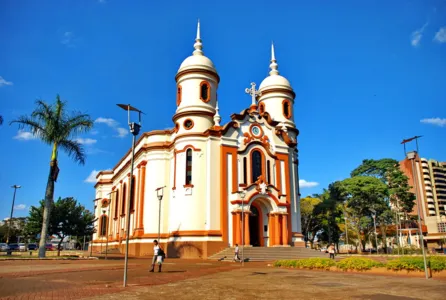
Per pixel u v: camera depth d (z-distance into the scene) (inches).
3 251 2062.0
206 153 1533.0
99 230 2480.3
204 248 1405.0
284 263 1023.6
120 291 538.0
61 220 1838.1
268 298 480.1
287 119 1851.6
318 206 2363.4
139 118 694.5
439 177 4618.6
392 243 2982.3
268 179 1620.3
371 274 814.5
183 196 1487.5
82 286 589.3
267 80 1908.2
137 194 1763.0
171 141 1715.1
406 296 498.6
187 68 1659.7
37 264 1006.4
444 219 3567.9
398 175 2598.4
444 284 629.0
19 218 3794.3
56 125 1236.5
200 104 1617.9
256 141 1617.9
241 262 1229.1
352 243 2632.9
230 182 1515.7
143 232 1648.6
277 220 1536.7
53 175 1242.0
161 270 896.9
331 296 497.4
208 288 576.1
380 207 2253.9
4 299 461.7
